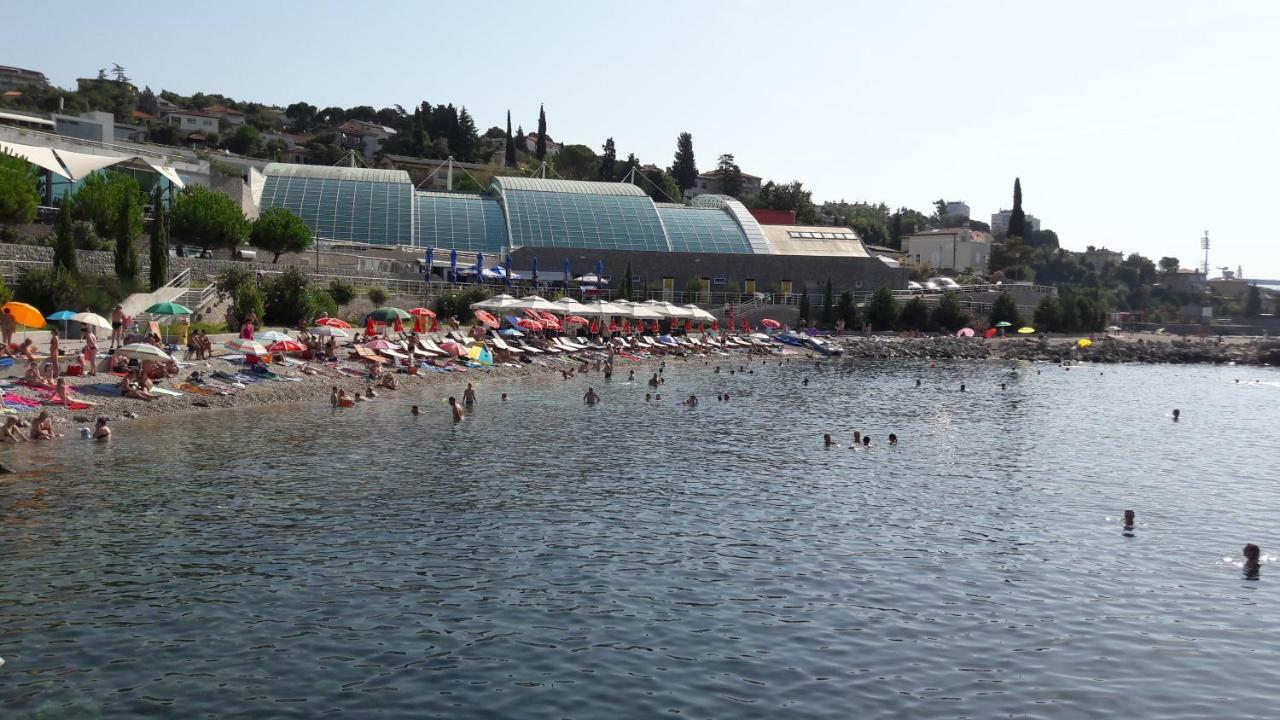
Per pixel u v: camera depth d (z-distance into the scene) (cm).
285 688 1859
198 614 2216
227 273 7619
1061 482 4009
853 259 13888
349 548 2752
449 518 3117
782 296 13150
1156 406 7119
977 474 4141
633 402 6244
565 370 7800
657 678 1952
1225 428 5916
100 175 8300
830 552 2861
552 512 3238
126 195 7662
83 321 4869
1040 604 2452
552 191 14025
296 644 2066
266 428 4612
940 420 5909
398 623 2202
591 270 12800
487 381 7144
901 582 2597
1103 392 8125
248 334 5897
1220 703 1905
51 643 2031
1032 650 2152
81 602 2266
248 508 3144
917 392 7575
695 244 13788
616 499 3456
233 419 4828
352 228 12438
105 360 5166
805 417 5825
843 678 1977
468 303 9731
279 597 2341
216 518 3009
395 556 2694
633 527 3078
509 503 3344
